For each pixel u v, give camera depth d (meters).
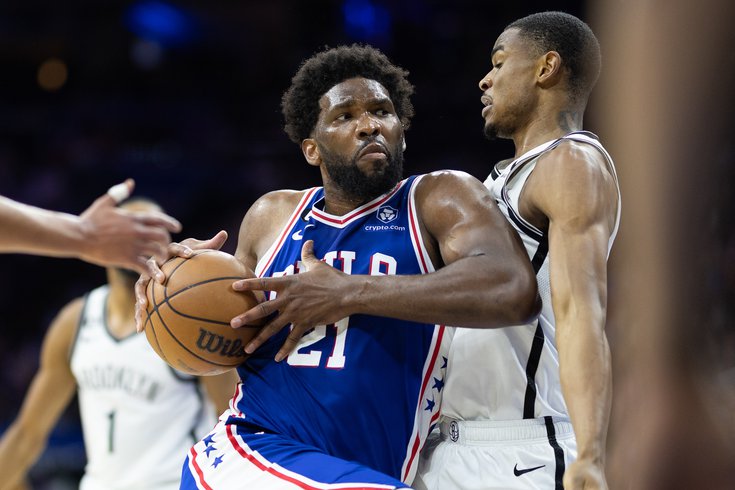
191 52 20.41
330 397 3.59
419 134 17.44
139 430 5.96
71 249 3.36
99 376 6.06
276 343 3.77
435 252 3.82
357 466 3.29
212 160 19.00
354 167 3.79
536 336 3.81
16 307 17.30
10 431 6.38
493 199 3.75
